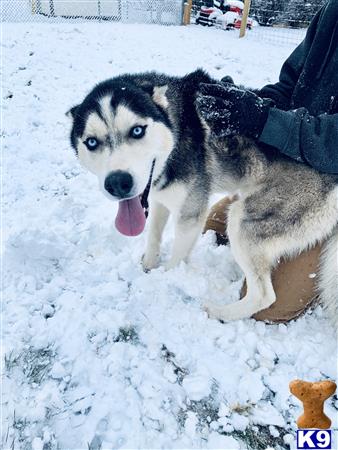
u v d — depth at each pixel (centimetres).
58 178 112
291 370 61
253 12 346
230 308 68
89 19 339
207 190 73
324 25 63
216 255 82
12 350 61
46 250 78
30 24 269
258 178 69
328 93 64
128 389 56
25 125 141
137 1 336
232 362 62
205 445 51
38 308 69
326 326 68
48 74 185
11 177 110
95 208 97
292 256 67
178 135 68
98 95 62
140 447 50
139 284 72
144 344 63
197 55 227
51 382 57
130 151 57
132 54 222
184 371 60
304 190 64
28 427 52
